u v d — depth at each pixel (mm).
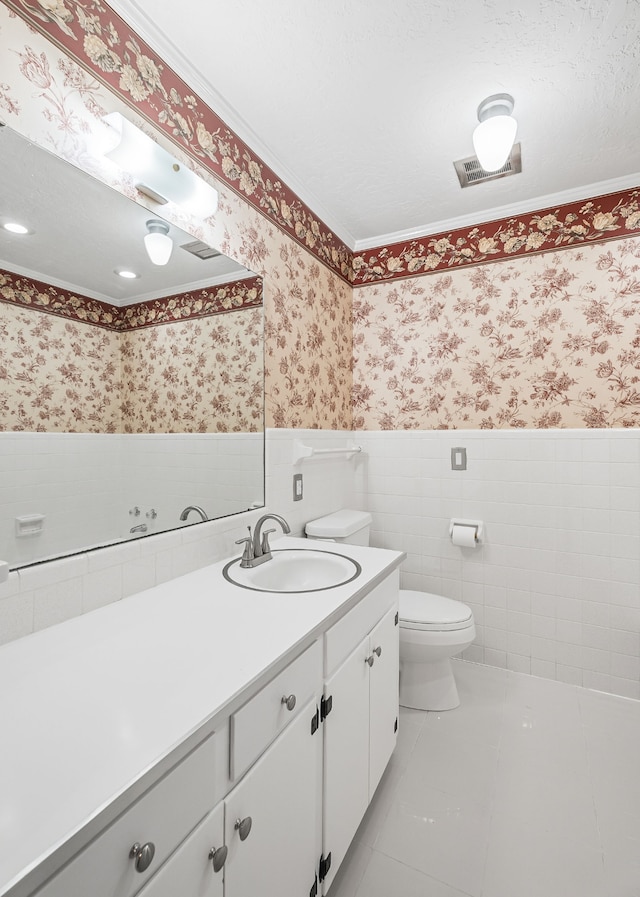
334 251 2396
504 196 2135
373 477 2580
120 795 522
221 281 1561
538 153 1805
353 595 1192
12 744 603
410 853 1287
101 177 1144
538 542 2197
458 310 2365
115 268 1183
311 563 1595
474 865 1248
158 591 1217
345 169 1913
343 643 1164
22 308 969
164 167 1234
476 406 2324
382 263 2559
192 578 1327
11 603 928
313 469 2182
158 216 1304
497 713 1936
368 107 1552
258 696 807
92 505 1121
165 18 1213
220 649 881
